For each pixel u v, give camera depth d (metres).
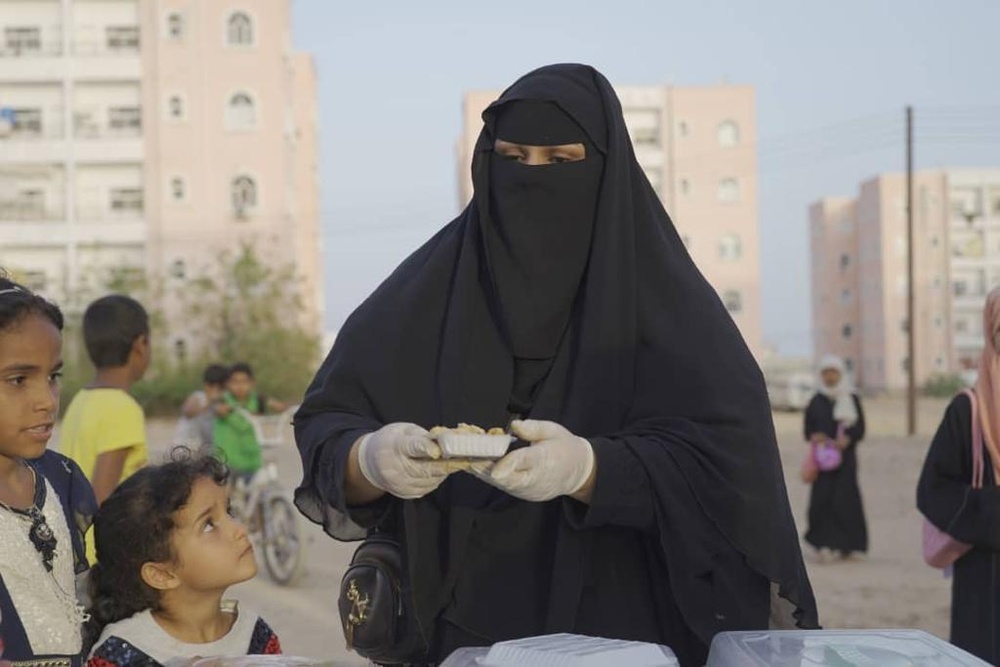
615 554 2.55
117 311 4.23
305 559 8.91
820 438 10.38
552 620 2.43
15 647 2.22
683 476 2.40
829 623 7.75
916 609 8.18
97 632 2.58
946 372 70.56
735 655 1.91
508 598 2.50
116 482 4.10
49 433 2.32
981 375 4.16
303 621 7.70
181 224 42.25
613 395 2.56
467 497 2.53
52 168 42.47
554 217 2.66
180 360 37.19
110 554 2.55
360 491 2.46
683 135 60.00
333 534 2.67
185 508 2.55
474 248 2.73
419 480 2.18
